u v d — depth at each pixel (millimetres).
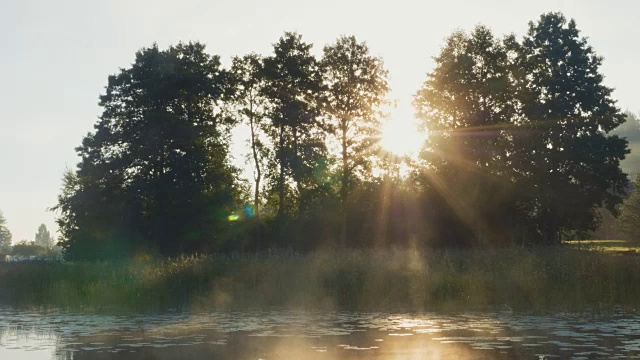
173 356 14438
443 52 58250
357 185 57469
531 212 57375
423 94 58000
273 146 60469
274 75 59750
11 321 20734
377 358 13836
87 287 26719
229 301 25094
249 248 52125
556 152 57188
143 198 52188
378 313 22031
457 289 24203
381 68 60531
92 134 54781
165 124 52062
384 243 51719
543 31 60625
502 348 14680
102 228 52625
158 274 26953
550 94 59438
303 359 13875
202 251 51656
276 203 61406
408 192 54062
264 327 18719
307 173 58406
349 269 25750
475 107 56719
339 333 17328
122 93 55000
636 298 23453
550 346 14828
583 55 59688
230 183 57719
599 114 58719
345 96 59938
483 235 52219
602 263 25141
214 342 16172
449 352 14328
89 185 53781
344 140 59625
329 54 60219
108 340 16656
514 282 24000
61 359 14211
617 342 15281
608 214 89812
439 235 51281
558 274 24109
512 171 56344
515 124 56906
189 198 51938
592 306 22172
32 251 113812
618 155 58250
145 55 55656
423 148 56438
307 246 51906
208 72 57469
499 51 57531
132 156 52406
